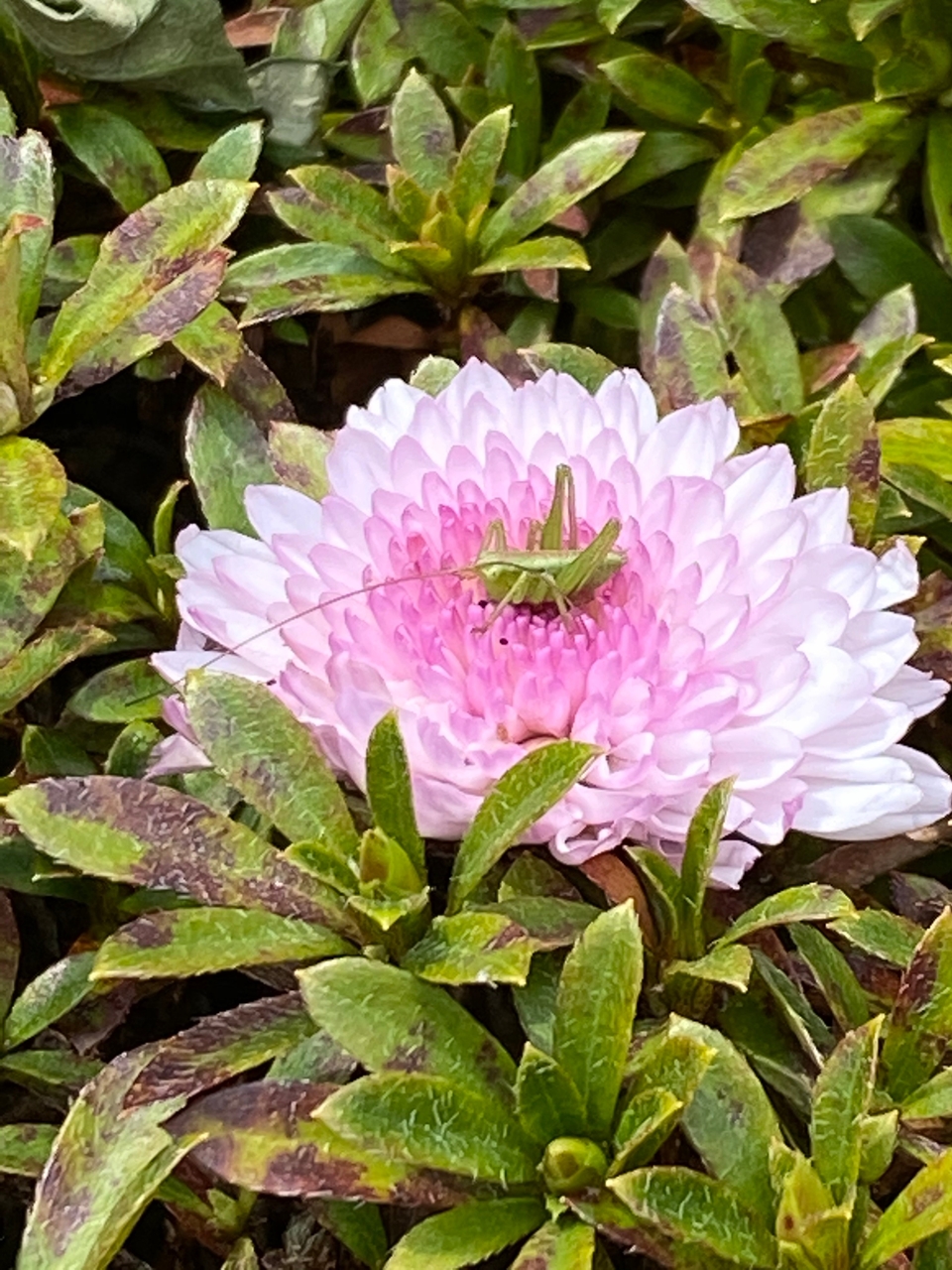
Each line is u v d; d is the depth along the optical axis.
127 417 0.30
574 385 0.22
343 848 0.17
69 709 0.22
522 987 0.17
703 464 0.21
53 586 0.21
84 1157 0.16
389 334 0.29
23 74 0.28
